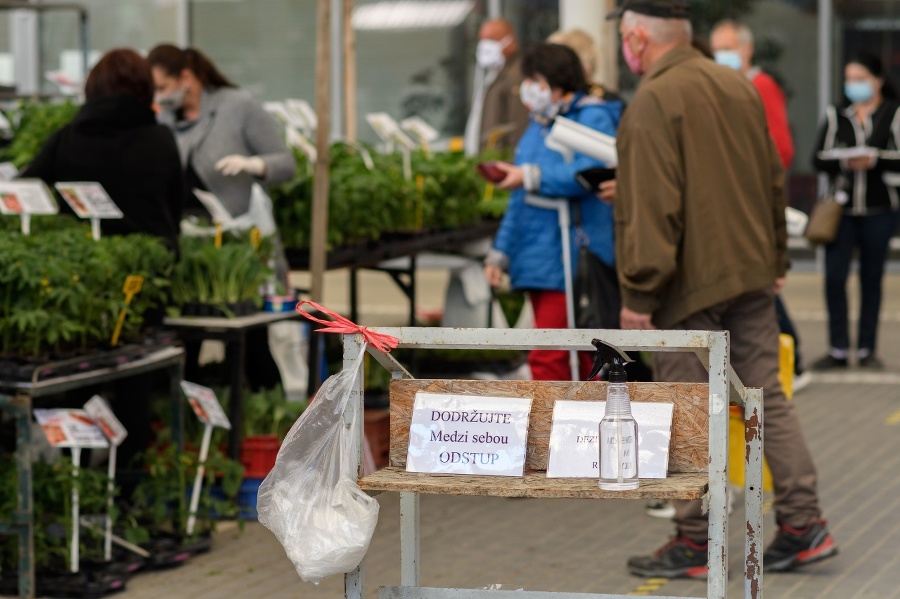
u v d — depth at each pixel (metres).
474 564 7.11
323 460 3.98
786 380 8.03
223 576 6.86
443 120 20.97
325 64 8.70
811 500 6.84
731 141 6.42
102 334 6.89
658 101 6.27
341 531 3.88
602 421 3.77
